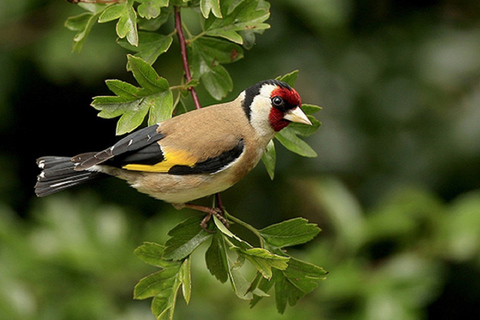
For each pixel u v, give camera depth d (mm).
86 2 7262
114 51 12258
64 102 13430
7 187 13078
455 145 13008
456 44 13367
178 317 10750
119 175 7375
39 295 10531
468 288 12398
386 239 10820
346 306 10406
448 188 13062
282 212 13172
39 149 13688
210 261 6945
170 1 7348
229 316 10773
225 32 7219
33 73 12898
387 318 10016
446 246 10695
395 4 13586
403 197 11023
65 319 10422
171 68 12195
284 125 7516
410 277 10320
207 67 7648
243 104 7488
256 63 12680
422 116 13227
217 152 7184
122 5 6773
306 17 12000
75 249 10703
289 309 10367
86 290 10648
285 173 13211
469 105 13109
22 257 10625
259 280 6840
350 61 13188
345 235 10680
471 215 10789
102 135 13781
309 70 13008
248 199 13328
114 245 11062
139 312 10680
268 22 12773
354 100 13180
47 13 12695
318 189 11195
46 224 11227
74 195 13078
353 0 13211
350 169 13141
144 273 10969
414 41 13438
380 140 13242
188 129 7227
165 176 7188
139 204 13234
